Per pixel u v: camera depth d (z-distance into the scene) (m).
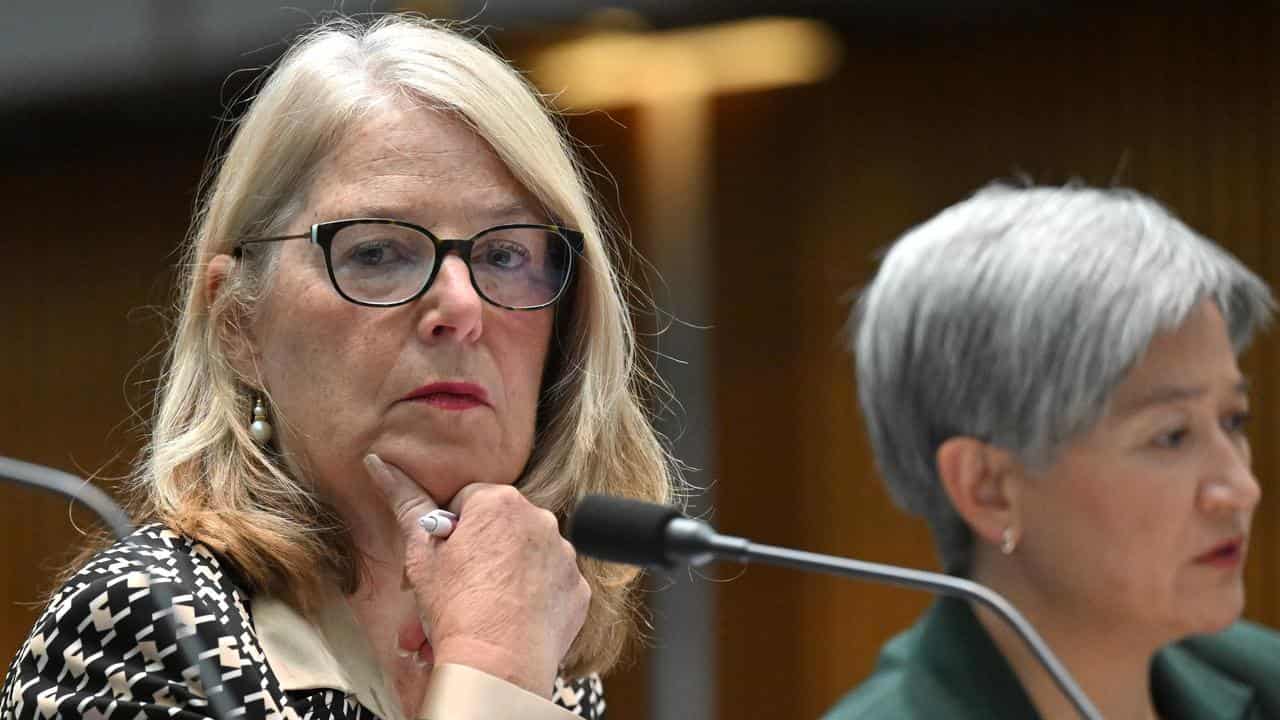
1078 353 7.63
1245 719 8.80
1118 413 7.71
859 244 19.95
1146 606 7.77
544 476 6.92
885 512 19.67
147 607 5.70
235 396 6.39
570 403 6.97
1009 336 7.78
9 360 24.84
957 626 8.16
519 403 6.45
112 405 24.27
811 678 19.83
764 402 20.36
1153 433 7.70
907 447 8.34
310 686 5.95
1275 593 16.48
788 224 20.28
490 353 6.35
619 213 20.17
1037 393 7.71
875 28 19.50
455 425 6.23
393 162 6.32
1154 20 18.17
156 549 5.96
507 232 6.44
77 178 24.31
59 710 5.52
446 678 5.68
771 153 20.30
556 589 6.10
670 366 20.42
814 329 20.09
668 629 20.23
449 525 6.14
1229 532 7.75
